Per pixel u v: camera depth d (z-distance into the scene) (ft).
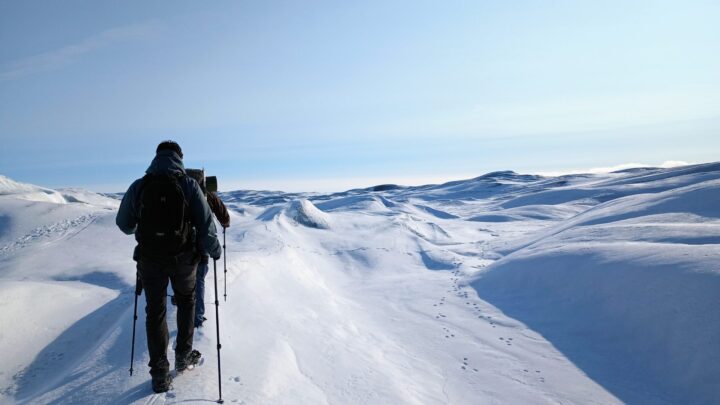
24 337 20.36
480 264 58.13
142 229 9.49
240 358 14.46
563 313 30.81
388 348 24.54
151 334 10.37
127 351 14.74
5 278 36.24
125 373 12.53
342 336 23.76
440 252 66.80
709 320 20.94
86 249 49.37
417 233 85.66
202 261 10.68
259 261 35.47
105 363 13.93
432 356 24.26
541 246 50.29
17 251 50.44
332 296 38.75
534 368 22.44
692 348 20.33
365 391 16.15
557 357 23.93
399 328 30.32
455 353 24.86
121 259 43.47
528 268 41.27
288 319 22.68
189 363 11.98
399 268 59.26
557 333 27.71
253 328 18.79
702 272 24.35
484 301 38.11
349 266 58.65
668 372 20.33
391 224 85.30
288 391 13.42
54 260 43.14
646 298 25.93
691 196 54.95
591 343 25.29
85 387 12.05
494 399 18.71
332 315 29.04
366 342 24.40
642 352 22.66
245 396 11.64
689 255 27.58
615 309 27.58
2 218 66.18
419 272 57.06
